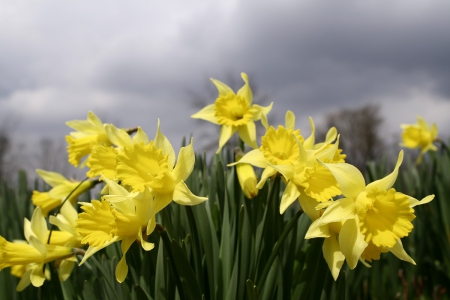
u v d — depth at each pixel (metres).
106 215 0.40
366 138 4.73
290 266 0.44
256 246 0.46
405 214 0.38
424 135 1.26
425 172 0.85
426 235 0.74
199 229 0.46
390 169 0.92
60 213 0.53
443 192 0.79
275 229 0.47
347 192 0.38
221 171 0.53
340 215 0.38
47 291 0.53
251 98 0.58
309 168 0.41
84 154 0.59
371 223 0.39
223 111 0.57
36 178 0.83
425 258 0.79
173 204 0.50
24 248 0.47
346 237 0.38
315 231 0.39
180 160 0.41
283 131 0.46
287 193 0.42
